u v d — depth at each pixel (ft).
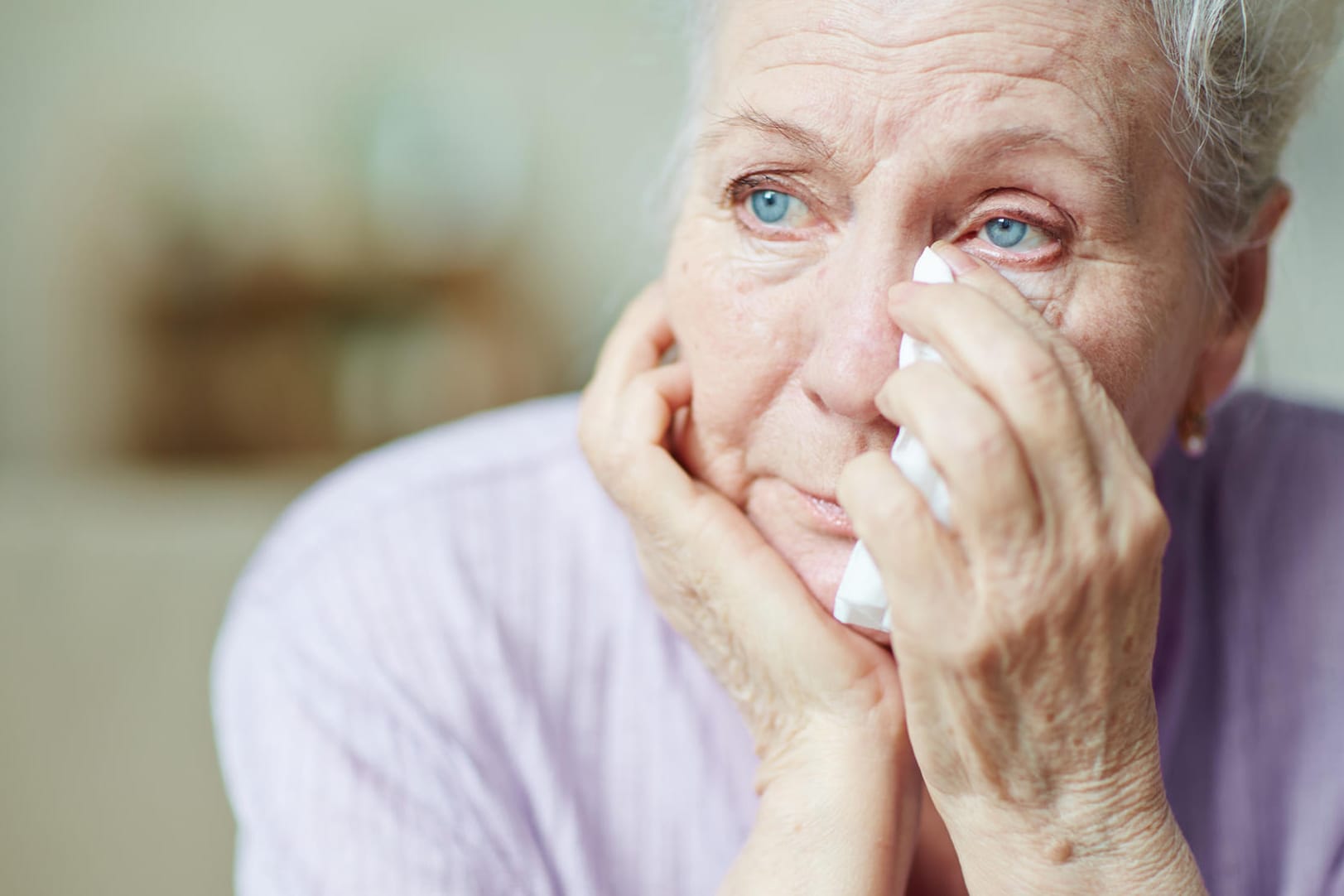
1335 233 7.53
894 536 2.24
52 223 12.07
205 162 12.21
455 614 3.61
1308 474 3.83
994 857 2.56
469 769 3.41
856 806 2.78
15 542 9.30
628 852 3.57
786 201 2.77
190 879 8.34
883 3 2.45
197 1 12.50
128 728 8.68
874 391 2.54
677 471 3.05
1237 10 2.68
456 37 12.75
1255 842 3.60
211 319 11.87
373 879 3.16
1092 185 2.54
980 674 2.30
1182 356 3.01
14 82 12.32
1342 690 3.62
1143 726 2.46
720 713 3.60
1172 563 3.69
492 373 12.19
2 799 8.37
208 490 10.53
